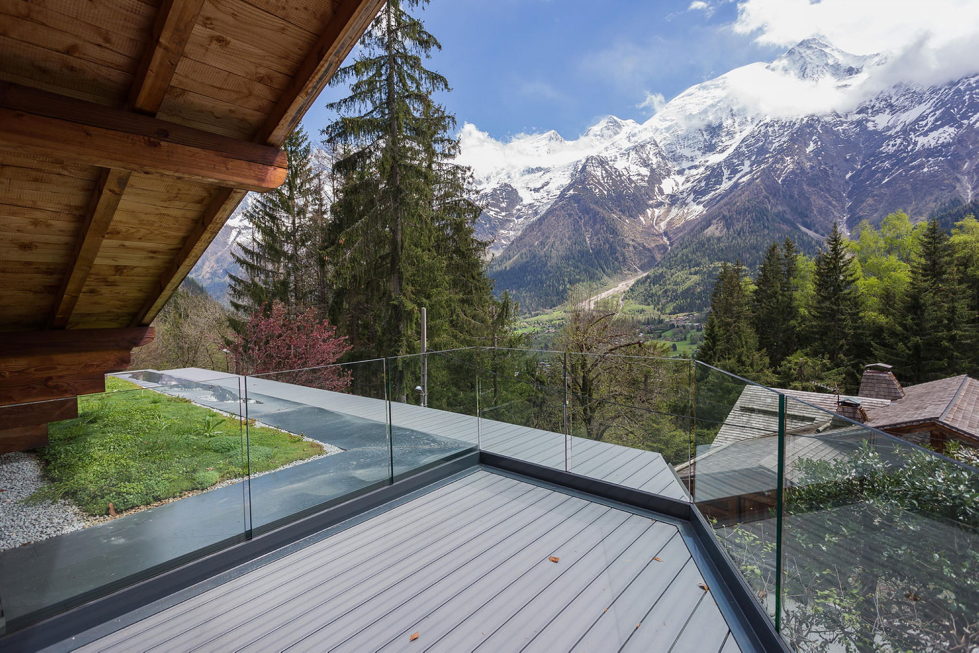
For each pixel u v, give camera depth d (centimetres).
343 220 1189
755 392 218
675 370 327
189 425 255
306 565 264
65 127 217
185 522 251
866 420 1448
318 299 1480
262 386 288
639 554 268
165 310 1566
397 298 1137
